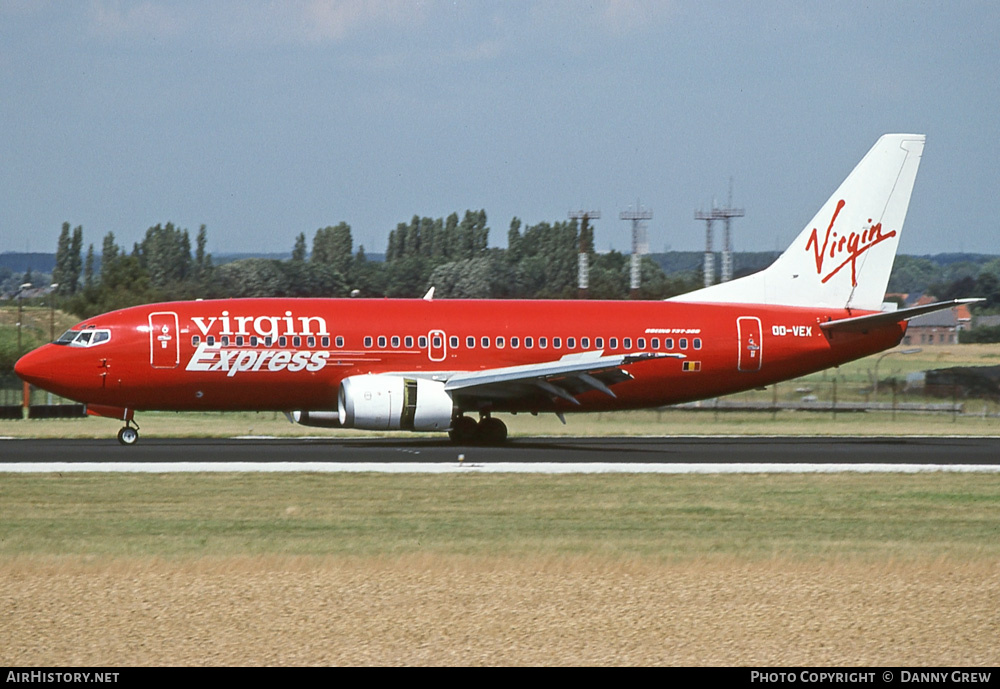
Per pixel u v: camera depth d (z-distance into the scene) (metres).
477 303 180.75
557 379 170.75
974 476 136.88
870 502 115.75
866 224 194.50
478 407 176.00
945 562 83.44
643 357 165.00
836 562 83.00
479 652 61.88
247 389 169.88
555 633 65.12
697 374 186.12
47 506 107.88
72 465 137.12
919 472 139.88
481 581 76.25
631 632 65.31
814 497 118.75
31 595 72.12
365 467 137.25
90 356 165.25
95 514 103.50
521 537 92.81
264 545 88.25
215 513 104.31
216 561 81.44
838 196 194.38
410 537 92.38
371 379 165.50
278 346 169.38
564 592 73.50
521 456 155.12
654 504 112.56
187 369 167.25
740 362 187.12
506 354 177.00
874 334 192.38
